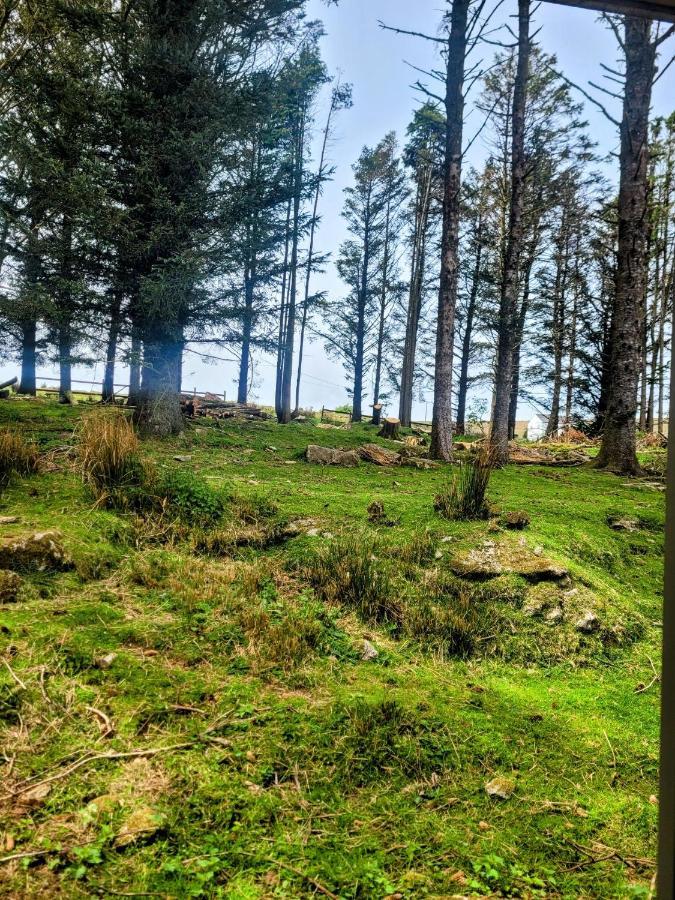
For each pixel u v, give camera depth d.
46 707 2.24
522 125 10.19
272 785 2.13
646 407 19.22
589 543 5.20
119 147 8.00
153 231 7.77
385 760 2.39
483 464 5.36
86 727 2.21
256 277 10.55
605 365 14.95
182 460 7.16
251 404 18.84
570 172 18.00
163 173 8.19
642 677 3.57
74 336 8.30
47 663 2.49
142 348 8.59
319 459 8.55
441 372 10.16
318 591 3.98
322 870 1.78
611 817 2.27
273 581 3.99
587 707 3.13
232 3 8.62
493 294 18.05
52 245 7.96
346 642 3.39
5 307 8.00
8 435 5.01
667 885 0.78
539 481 8.30
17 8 10.32
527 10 9.79
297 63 9.91
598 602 4.15
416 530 4.84
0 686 2.28
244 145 9.15
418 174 21.70
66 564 3.48
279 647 3.07
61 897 1.54
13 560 3.27
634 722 3.02
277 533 4.69
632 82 8.48
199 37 8.54
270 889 1.68
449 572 4.27
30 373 14.59
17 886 1.54
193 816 1.91
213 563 4.11
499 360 10.75
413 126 19.31
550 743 2.73
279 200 9.20
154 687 2.53
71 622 2.88
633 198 8.98
